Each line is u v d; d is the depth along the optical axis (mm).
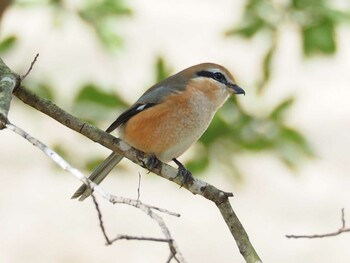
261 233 14891
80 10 10867
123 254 14320
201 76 9711
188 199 15516
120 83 16766
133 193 15375
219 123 10156
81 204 15242
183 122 9359
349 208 15484
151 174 10945
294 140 10375
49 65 16609
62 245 14352
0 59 7863
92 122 10188
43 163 15680
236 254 14516
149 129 9250
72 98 10297
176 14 19953
